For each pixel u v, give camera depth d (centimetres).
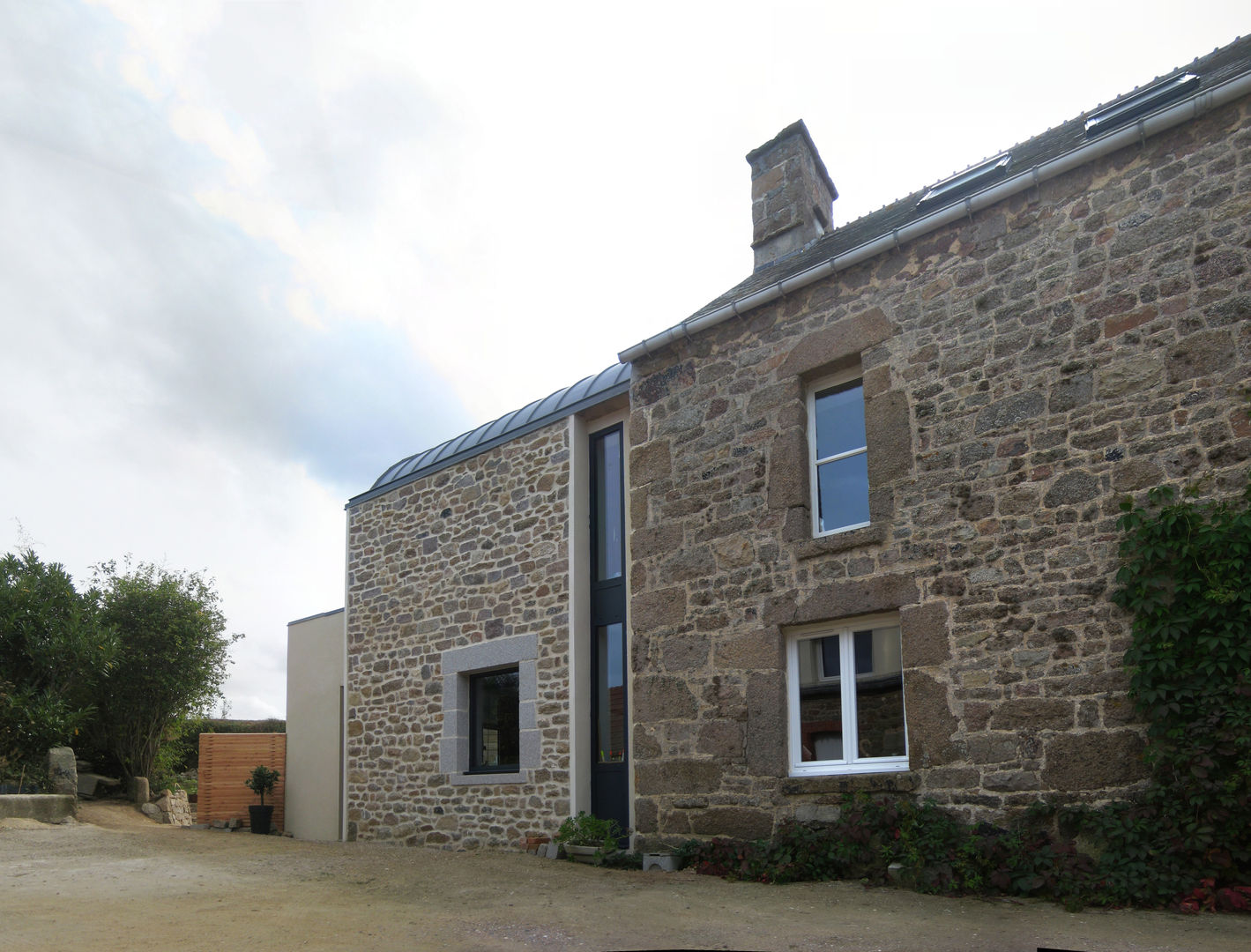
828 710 709
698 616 784
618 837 862
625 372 994
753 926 510
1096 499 594
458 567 1090
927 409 682
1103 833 540
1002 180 679
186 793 1493
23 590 1225
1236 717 504
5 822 995
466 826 1005
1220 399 559
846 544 698
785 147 1026
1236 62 695
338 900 596
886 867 611
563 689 935
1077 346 621
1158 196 604
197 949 449
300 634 1435
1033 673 596
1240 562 519
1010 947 444
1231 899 491
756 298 789
